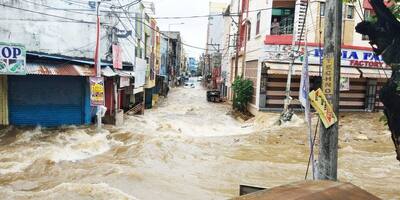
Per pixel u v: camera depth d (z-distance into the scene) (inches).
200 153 503.5
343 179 399.9
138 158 454.3
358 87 960.9
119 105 786.2
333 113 190.7
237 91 1049.5
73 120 657.6
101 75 619.5
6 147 497.4
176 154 486.0
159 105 1349.7
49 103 642.8
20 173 390.9
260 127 775.1
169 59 2262.6
